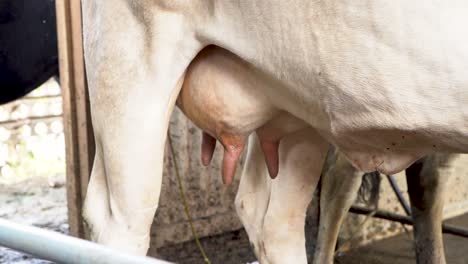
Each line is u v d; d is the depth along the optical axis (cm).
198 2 209
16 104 637
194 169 443
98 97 228
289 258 254
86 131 402
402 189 467
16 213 521
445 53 168
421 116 177
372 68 179
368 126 188
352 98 186
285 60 194
